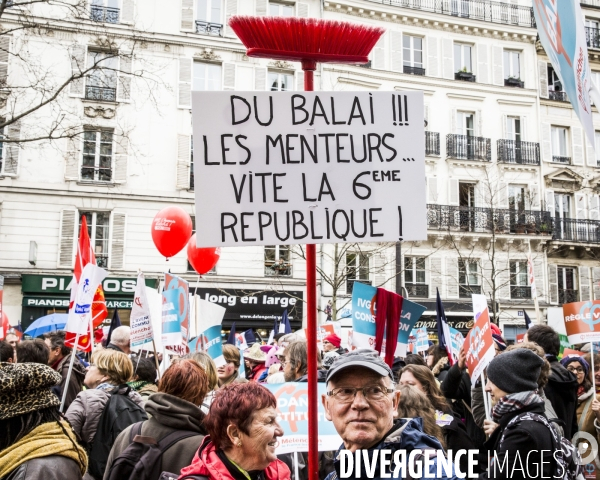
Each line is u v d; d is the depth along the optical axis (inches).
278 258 933.8
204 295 888.3
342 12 995.9
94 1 891.4
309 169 122.5
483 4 1098.7
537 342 218.1
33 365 100.8
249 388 107.0
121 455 123.7
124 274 860.6
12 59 823.7
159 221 334.6
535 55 1121.4
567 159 1128.8
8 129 813.9
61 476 94.8
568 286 1106.1
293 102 124.1
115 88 874.1
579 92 145.0
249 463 103.6
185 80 915.4
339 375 98.4
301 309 922.7
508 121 1099.3
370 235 122.5
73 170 852.6
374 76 1005.8
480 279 1030.4
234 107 122.0
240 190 120.2
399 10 1025.5
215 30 945.5
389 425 97.9
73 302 227.6
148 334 245.3
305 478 175.5
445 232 1001.5
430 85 1047.6
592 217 1117.7
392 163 125.0
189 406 130.9
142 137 888.3
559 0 146.9
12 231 822.5
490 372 135.5
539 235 1048.2
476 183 1060.5
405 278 985.5
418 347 425.1
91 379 186.1
